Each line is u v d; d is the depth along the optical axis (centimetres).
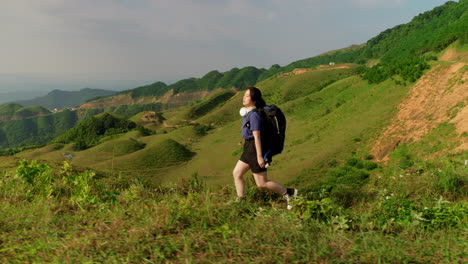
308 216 262
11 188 383
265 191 419
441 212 303
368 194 471
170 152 8619
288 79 16738
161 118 19650
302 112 9238
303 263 176
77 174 505
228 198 341
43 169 421
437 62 5388
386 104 5428
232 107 16812
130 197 353
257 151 327
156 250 182
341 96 8150
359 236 221
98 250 188
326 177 3678
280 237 207
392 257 184
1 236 215
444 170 523
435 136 3631
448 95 4316
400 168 670
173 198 315
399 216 296
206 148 9512
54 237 210
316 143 5397
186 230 217
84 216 276
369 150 4262
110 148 10094
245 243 192
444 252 197
